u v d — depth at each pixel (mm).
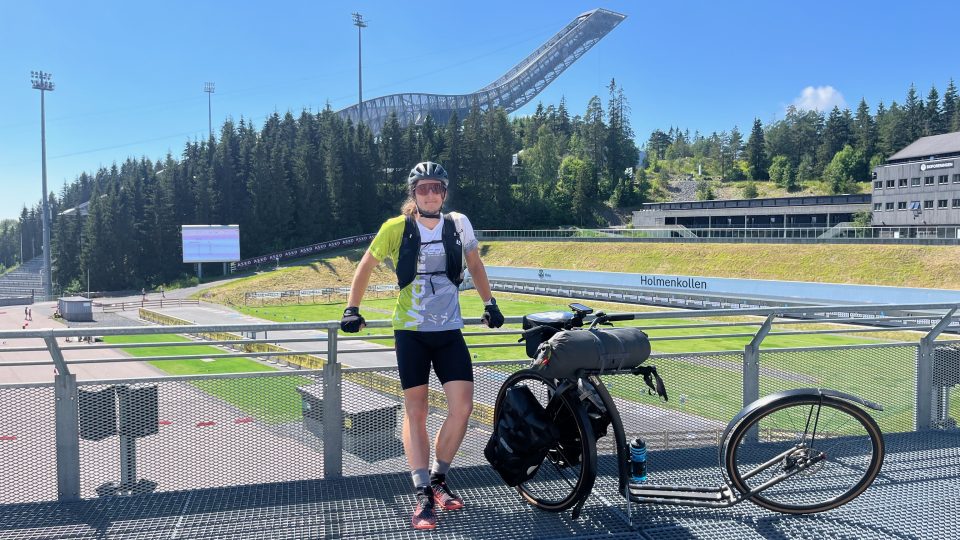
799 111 180500
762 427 4254
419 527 3057
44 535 3068
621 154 150000
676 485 3463
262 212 106250
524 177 132375
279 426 3887
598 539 3043
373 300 67312
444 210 3328
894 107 159750
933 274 41812
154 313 54062
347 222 111438
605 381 4289
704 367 4484
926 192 68375
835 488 3572
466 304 55750
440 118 172000
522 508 3404
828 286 41938
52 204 190750
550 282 61750
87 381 3615
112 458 3654
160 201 100625
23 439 3561
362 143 118625
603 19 173250
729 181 160500
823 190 136125
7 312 67062
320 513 3342
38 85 77250
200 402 3783
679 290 50156
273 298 73375
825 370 4730
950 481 3719
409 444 3246
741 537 3055
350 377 3971
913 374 4926
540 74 173875
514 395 3303
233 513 3334
